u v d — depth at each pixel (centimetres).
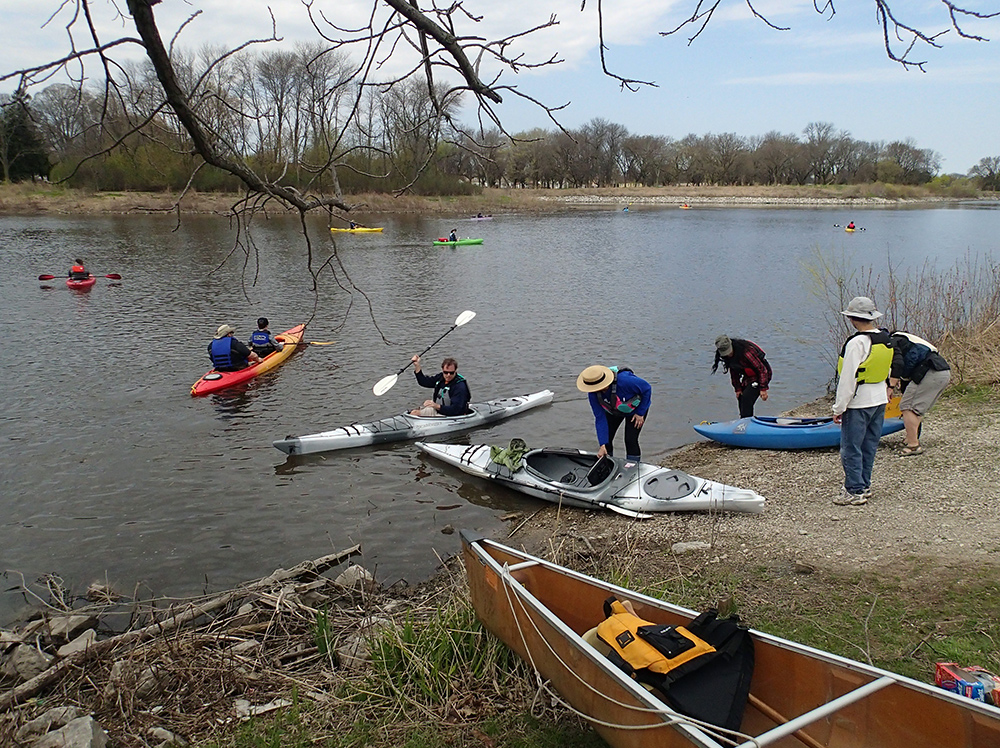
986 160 10119
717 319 1784
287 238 3447
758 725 362
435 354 1458
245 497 830
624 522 750
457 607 502
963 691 365
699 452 952
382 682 438
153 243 3164
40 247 3000
